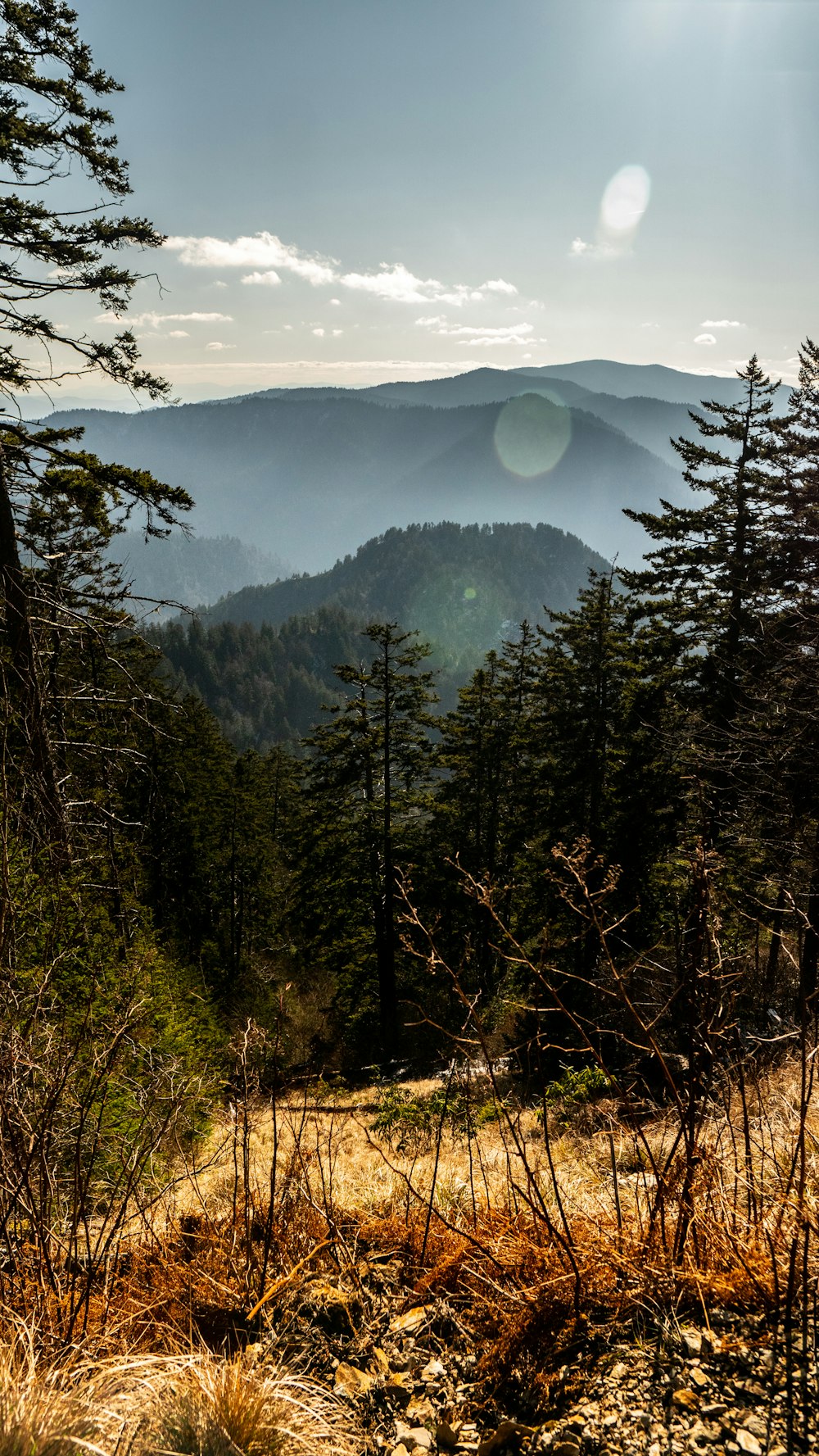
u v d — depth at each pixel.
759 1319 2.30
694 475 15.53
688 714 15.04
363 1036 24.36
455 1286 2.72
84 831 9.45
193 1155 3.64
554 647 21.47
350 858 24.20
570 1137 5.20
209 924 28.91
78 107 9.94
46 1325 2.49
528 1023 9.25
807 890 7.34
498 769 26.08
